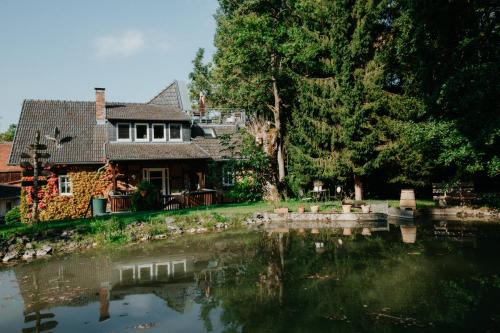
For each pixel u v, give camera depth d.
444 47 18.03
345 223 18.31
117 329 6.57
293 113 25.92
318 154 23.84
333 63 22.39
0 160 45.12
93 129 27.98
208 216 18.78
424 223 17.00
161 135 27.95
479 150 16.23
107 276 10.12
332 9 22.00
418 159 20.84
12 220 32.88
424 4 17.09
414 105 20.66
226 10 32.78
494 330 5.98
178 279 9.55
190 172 28.44
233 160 26.34
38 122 27.17
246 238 15.03
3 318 7.26
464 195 20.27
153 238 15.73
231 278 9.47
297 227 17.55
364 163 22.31
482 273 8.97
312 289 8.33
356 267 9.98
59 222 17.42
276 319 6.74
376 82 21.48
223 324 6.62
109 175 25.86
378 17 21.50
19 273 10.87
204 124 33.03
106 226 15.95
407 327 6.20
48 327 6.76
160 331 6.44
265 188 28.02
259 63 27.67
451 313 6.70
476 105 16.03
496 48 16.38
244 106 31.59
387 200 24.55
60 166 25.03
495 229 14.64
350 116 21.77
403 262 10.26
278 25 26.62
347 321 6.53
